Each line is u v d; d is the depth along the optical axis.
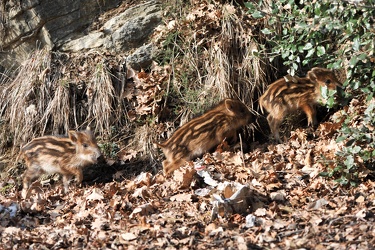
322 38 8.24
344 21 7.42
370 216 7.12
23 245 7.06
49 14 11.01
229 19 10.55
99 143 10.42
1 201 8.83
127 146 10.41
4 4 11.08
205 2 10.88
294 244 6.57
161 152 10.20
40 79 10.74
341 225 6.94
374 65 7.63
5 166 10.57
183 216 7.52
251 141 10.22
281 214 7.42
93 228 7.38
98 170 10.18
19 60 11.33
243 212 7.53
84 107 10.67
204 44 10.63
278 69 10.59
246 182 8.28
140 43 10.97
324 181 8.13
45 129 10.67
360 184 8.00
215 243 6.78
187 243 6.82
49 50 11.02
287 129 10.28
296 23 8.42
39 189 9.62
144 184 8.82
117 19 11.05
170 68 10.62
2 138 10.81
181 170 8.80
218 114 9.88
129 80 10.73
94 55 10.91
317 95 9.95
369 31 7.34
